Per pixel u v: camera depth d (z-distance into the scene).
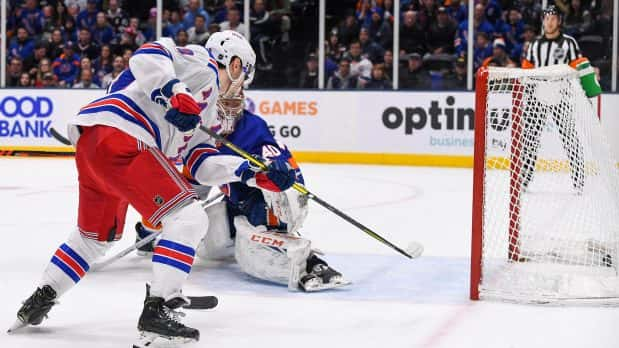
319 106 16.66
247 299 5.64
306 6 18.06
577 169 6.52
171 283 4.28
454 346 4.58
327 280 5.92
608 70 17.16
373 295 5.81
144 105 4.50
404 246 7.90
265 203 6.16
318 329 4.91
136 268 6.59
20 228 8.73
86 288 5.89
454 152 16.16
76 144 4.61
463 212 10.34
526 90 6.48
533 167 6.67
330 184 13.17
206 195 7.00
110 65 18.61
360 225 5.53
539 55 10.84
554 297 5.61
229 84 6.05
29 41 18.56
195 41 18.50
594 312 5.37
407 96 16.34
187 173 6.66
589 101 6.12
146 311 4.27
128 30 18.53
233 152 6.25
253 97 16.88
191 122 4.26
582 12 17.14
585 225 6.82
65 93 16.86
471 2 17.09
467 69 17.48
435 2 17.48
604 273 6.24
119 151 4.37
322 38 17.84
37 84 18.67
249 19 18.19
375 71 17.89
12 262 6.89
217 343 4.59
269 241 5.92
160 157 4.41
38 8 18.48
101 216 4.68
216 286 6.02
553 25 10.73
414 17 17.55
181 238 4.29
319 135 16.70
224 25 18.42
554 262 6.56
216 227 6.57
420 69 17.75
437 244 8.05
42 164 15.69
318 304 5.52
